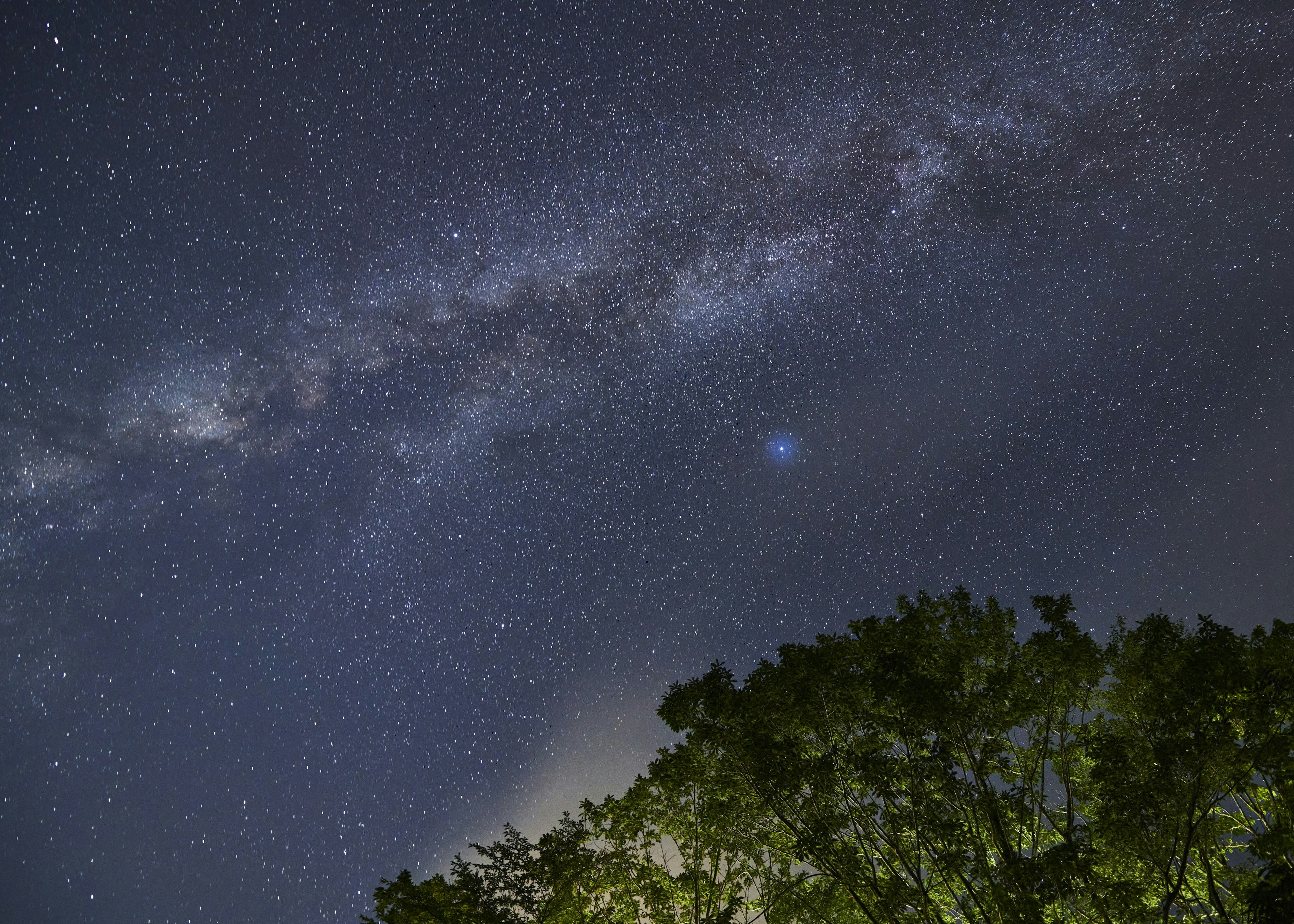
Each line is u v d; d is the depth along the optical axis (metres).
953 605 11.34
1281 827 8.33
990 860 9.73
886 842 10.10
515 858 12.34
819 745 10.64
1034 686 10.53
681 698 10.96
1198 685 8.87
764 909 11.20
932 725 10.05
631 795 12.17
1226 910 9.21
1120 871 9.73
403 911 11.59
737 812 11.14
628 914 11.92
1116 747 9.35
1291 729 8.40
